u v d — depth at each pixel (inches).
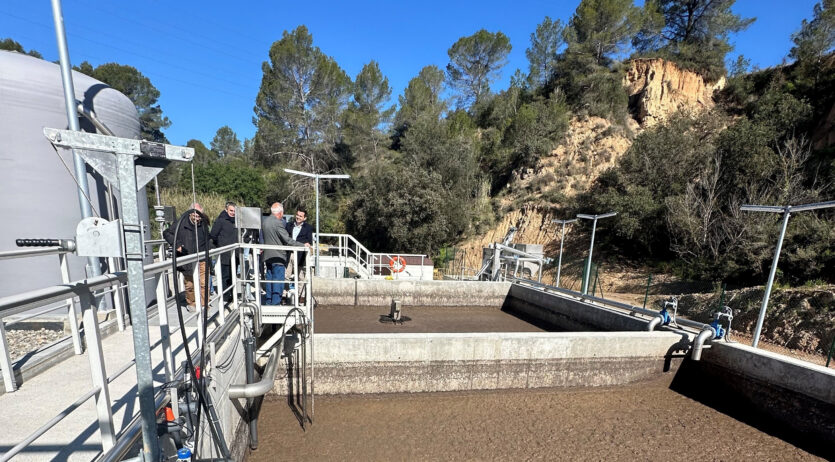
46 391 115.1
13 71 191.0
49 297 61.7
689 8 1189.7
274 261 241.4
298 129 1171.9
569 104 1161.4
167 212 227.1
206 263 95.6
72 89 188.9
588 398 272.1
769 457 213.5
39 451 86.4
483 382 266.8
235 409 172.2
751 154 628.1
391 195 896.9
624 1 1128.2
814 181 550.9
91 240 62.2
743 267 507.2
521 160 1062.4
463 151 1077.8
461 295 481.4
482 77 1600.6
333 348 244.8
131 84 1467.8
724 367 276.2
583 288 462.9
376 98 1278.3
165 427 92.9
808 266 438.0
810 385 226.8
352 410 238.2
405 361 253.9
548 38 1284.4
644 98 1060.5
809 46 889.5
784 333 356.2
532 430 228.2
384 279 504.7
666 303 313.4
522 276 541.0
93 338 77.8
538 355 272.4
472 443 212.2
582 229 844.0
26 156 193.8
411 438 213.2
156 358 138.8
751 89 1006.4
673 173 731.4
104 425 80.7
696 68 1086.4
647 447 217.6
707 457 211.2
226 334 170.4
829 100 749.3
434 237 908.6
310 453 195.2
